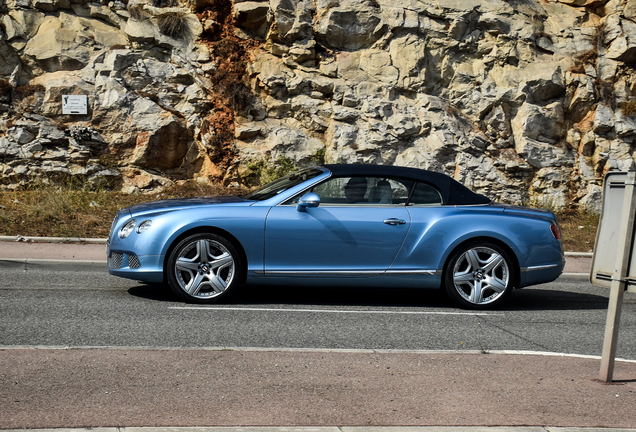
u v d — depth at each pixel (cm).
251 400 390
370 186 755
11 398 377
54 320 608
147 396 390
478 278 759
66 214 1256
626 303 871
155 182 1662
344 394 408
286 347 543
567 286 992
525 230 762
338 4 1816
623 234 437
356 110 1756
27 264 926
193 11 1811
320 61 1802
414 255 738
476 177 1742
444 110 1800
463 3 1862
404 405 391
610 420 376
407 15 1841
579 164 1803
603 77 1869
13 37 1711
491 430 350
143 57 1744
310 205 715
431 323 666
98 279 856
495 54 1852
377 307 743
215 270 715
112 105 1666
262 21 1808
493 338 611
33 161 1595
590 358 525
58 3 1769
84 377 422
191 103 1714
